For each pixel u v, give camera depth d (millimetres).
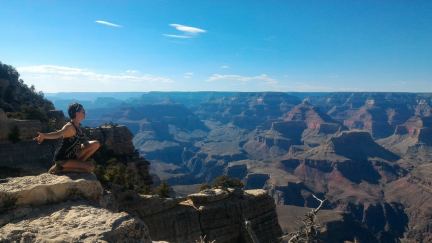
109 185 49469
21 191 10172
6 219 9602
